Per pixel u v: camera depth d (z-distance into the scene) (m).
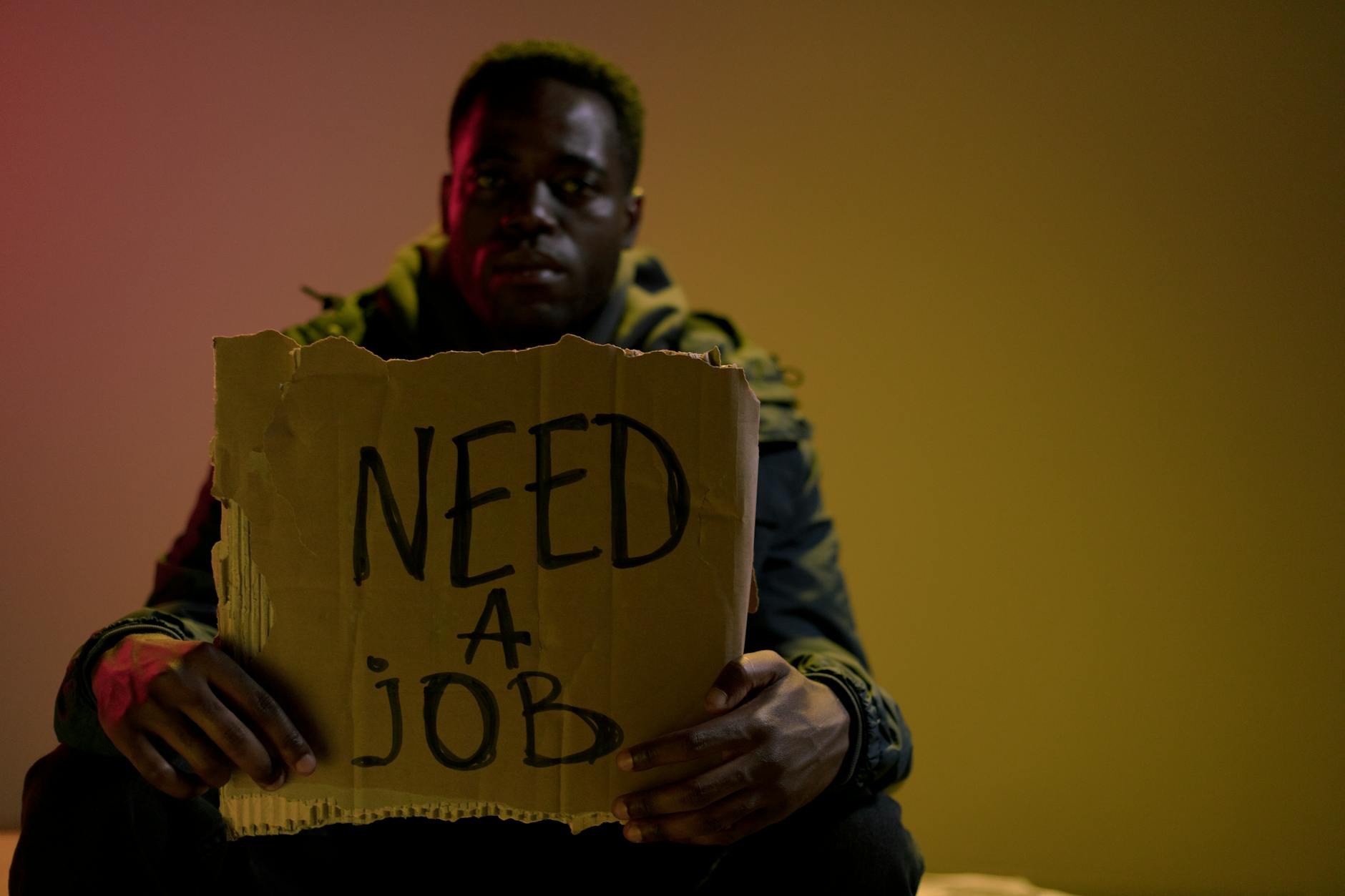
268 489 0.84
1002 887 1.85
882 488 2.05
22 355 2.11
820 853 0.99
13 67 2.12
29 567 2.09
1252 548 1.96
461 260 1.30
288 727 0.81
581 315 1.33
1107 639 1.99
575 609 0.82
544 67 1.31
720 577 0.82
